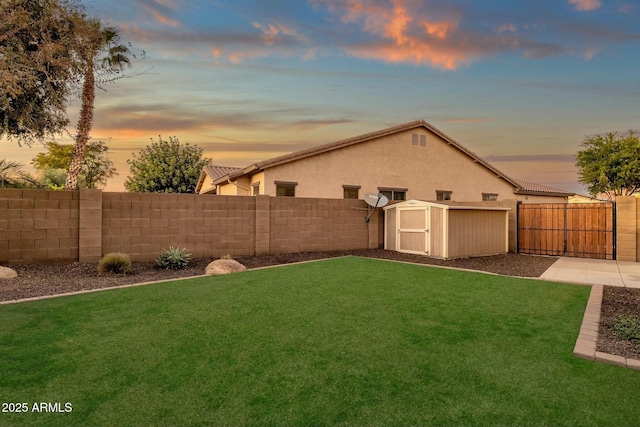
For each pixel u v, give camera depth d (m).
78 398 2.46
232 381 2.70
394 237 11.80
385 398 2.47
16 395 2.49
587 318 4.33
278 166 13.85
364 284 6.22
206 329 3.85
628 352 3.25
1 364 2.97
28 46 8.86
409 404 2.40
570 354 3.27
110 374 2.80
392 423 2.19
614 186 19.11
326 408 2.35
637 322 4.03
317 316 4.34
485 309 4.73
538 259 10.36
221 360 3.07
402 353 3.25
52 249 7.46
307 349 3.32
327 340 3.56
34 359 3.07
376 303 4.97
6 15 8.05
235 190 16.44
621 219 9.91
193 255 9.16
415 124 17.27
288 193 14.17
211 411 2.31
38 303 4.82
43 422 2.18
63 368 2.90
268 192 13.66
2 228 7.01
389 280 6.60
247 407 2.35
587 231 10.70
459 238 10.51
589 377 2.82
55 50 8.86
